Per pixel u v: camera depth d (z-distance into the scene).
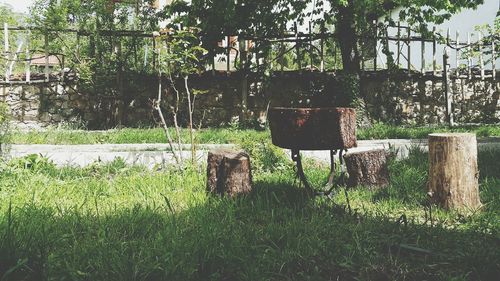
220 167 5.34
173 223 3.90
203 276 2.93
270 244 3.53
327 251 3.37
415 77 13.98
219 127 12.75
